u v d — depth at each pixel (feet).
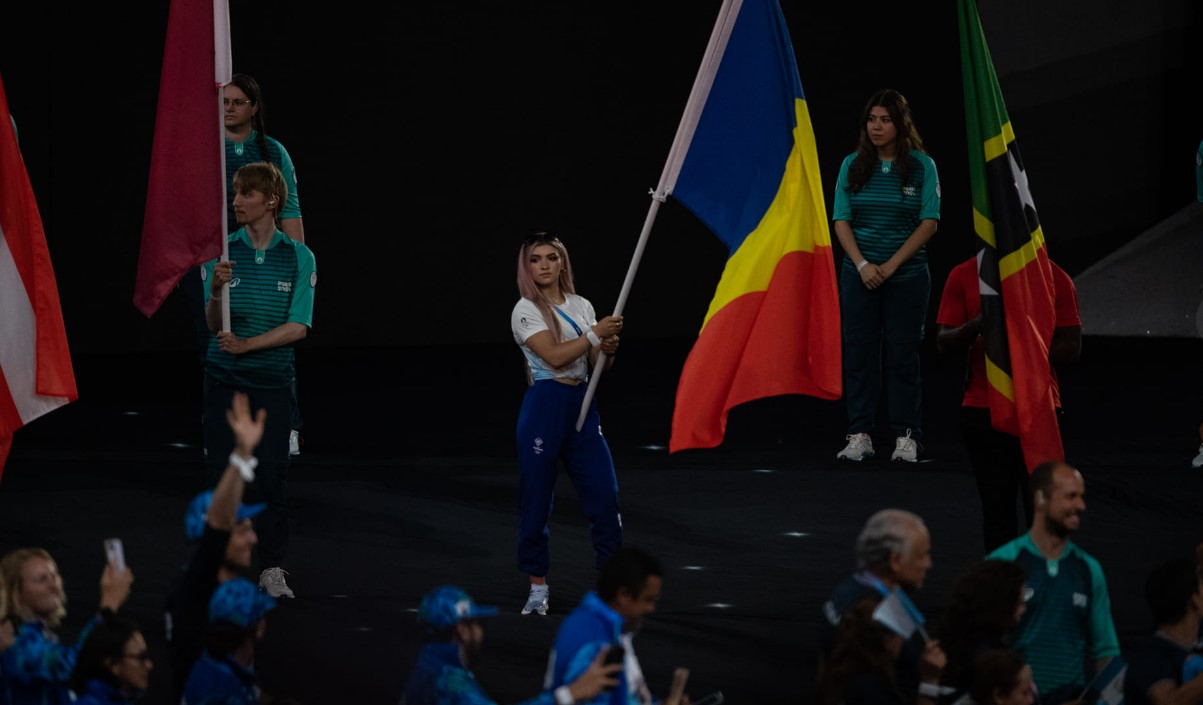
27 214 70.49
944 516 89.30
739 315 70.59
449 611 45.24
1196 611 52.54
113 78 151.64
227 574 48.11
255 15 156.66
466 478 100.27
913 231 103.09
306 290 74.95
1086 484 95.91
